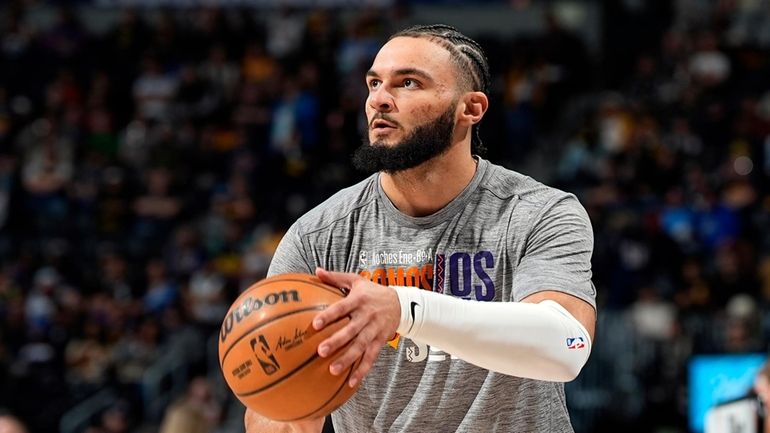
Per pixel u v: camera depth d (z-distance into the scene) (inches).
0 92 1066.1
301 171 967.0
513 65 1108.5
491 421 207.6
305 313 176.7
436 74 205.5
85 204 944.9
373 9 1171.9
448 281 210.1
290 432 205.9
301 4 1183.6
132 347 759.7
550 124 1081.4
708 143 997.8
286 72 1089.4
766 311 734.5
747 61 1103.6
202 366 753.0
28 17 1223.5
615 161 939.3
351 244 217.5
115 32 1151.6
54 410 727.7
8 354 780.0
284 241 223.3
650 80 1112.2
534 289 195.8
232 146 1029.8
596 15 1226.6
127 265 874.8
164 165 984.3
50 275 853.8
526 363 182.9
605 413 665.0
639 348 684.1
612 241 808.9
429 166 208.4
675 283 789.2
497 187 214.2
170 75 1101.1
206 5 1196.5
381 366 210.4
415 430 209.9
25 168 975.6
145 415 727.1
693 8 1208.8
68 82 1090.7
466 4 1224.8
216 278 824.3
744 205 867.4
